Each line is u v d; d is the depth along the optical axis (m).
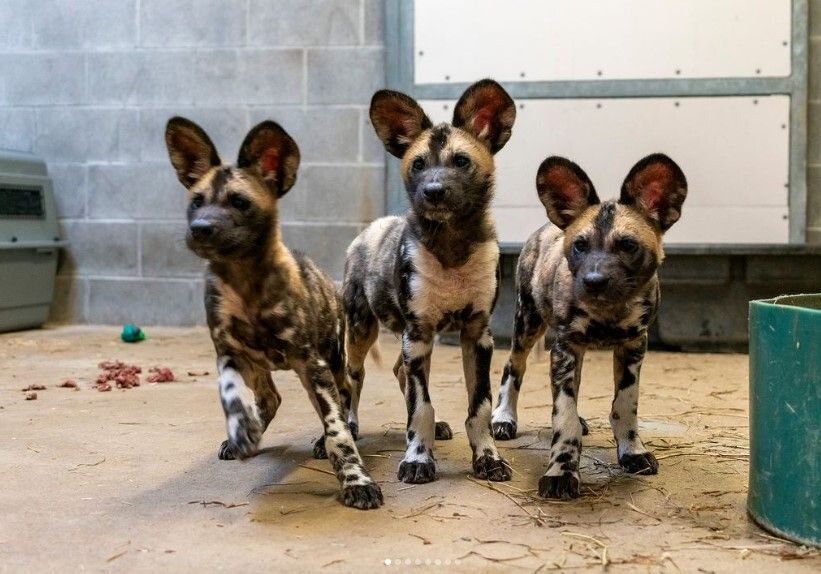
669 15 3.45
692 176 3.49
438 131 1.70
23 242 3.72
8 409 2.23
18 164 3.75
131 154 3.93
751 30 3.42
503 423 1.96
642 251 1.53
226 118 3.88
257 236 1.51
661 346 3.35
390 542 1.28
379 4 3.74
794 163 3.44
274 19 3.80
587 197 1.60
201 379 2.69
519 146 3.56
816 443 1.24
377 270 1.87
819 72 3.48
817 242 3.53
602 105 3.51
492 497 1.51
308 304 1.60
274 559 1.21
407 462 1.62
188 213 1.55
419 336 1.70
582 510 1.44
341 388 1.91
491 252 1.70
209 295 1.54
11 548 1.26
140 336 3.51
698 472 1.66
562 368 1.60
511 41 3.56
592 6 3.48
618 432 1.70
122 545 1.27
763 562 1.21
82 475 1.64
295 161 1.57
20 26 3.98
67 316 4.03
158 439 1.92
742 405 2.30
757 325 1.35
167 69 3.89
